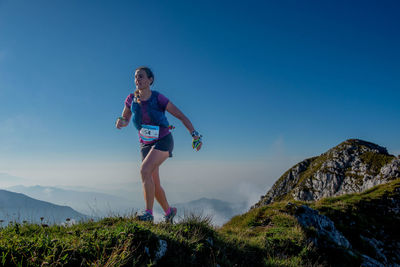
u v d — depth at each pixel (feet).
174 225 15.29
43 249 9.04
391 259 44.47
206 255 13.57
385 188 76.74
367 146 236.63
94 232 10.97
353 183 203.21
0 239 9.14
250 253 18.26
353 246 45.06
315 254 24.81
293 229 28.32
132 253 10.28
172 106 15.64
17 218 12.32
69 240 10.11
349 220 53.52
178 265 11.29
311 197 227.61
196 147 15.88
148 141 15.52
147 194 14.74
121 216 15.37
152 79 15.72
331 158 245.04
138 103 15.61
